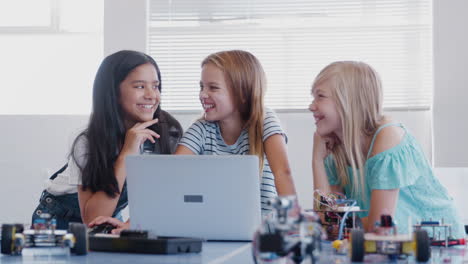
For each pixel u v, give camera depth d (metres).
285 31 4.22
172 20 4.32
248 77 2.29
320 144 2.23
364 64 2.04
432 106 3.95
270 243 1.16
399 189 1.97
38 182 4.21
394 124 2.00
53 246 1.39
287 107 4.17
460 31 3.90
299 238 1.17
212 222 1.74
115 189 2.39
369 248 1.28
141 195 1.76
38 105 4.41
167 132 2.61
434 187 2.04
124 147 2.41
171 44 4.32
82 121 4.24
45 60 4.43
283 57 4.22
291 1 4.23
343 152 2.11
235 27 4.28
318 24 4.20
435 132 3.91
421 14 4.10
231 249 1.54
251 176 1.72
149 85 2.54
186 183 1.74
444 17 3.92
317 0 4.20
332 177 2.21
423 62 4.09
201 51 4.30
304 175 3.98
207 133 2.38
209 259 1.32
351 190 2.11
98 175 2.39
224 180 1.73
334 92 2.01
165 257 1.35
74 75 4.41
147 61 2.56
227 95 2.28
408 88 4.08
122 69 2.50
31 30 4.43
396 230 1.32
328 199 1.80
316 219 1.21
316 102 2.05
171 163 1.74
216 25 4.30
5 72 4.44
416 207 1.98
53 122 4.25
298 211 1.18
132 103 2.51
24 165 4.23
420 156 2.01
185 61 4.31
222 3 4.29
